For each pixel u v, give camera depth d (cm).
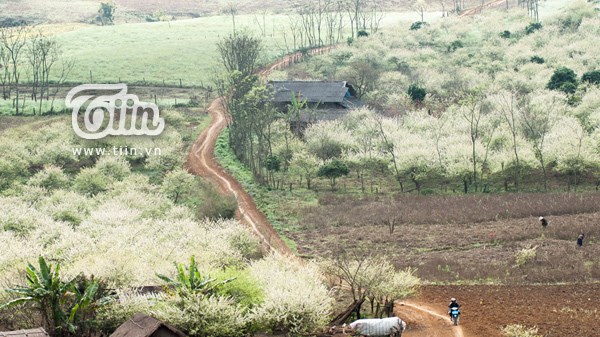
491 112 9762
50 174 8294
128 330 3319
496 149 8469
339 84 11412
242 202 7619
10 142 9519
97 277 3912
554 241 5950
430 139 9088
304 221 6962
